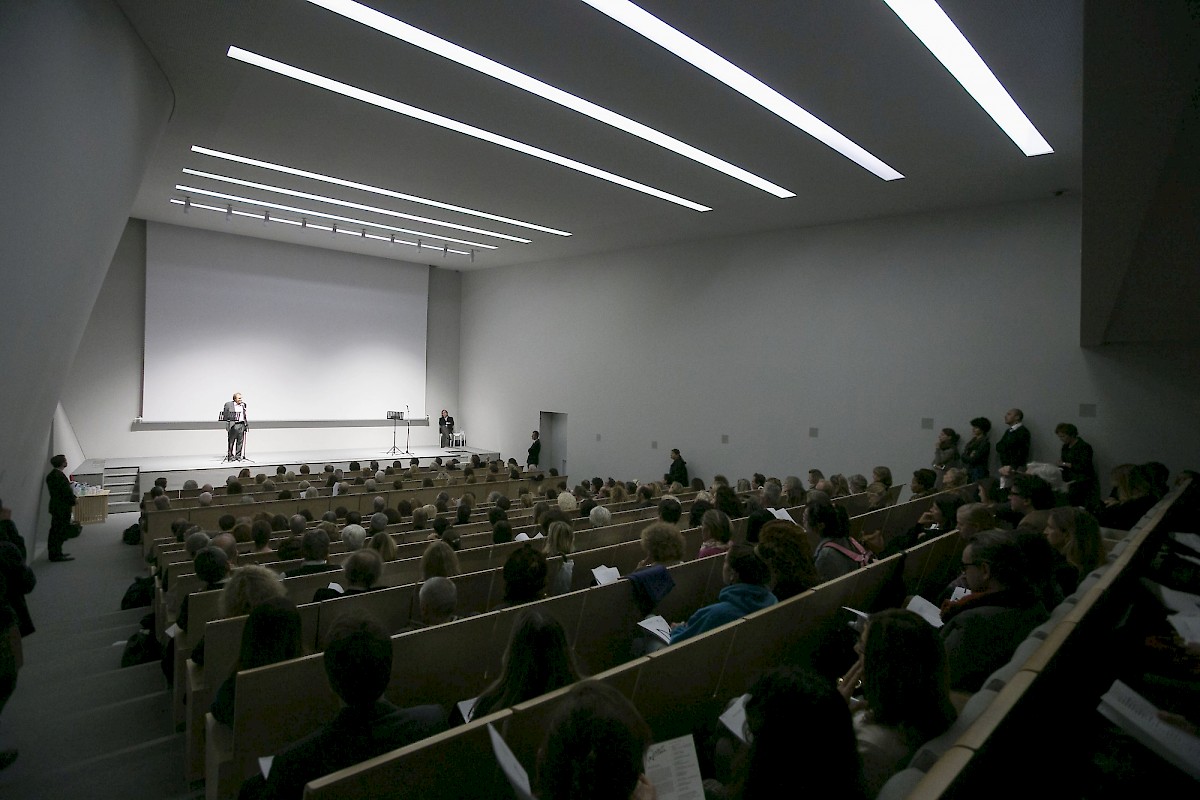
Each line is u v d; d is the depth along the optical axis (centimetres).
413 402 1745
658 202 1003
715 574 439
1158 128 422
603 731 117
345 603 344
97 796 298
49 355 557
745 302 1177
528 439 1620
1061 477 751
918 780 136
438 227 1285
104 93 485
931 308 952
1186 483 517
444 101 671
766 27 491
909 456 966
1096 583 234
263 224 1347
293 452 1562
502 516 623
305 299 1569
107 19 479
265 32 550
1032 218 867
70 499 854
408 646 283
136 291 1390
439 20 514
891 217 998
